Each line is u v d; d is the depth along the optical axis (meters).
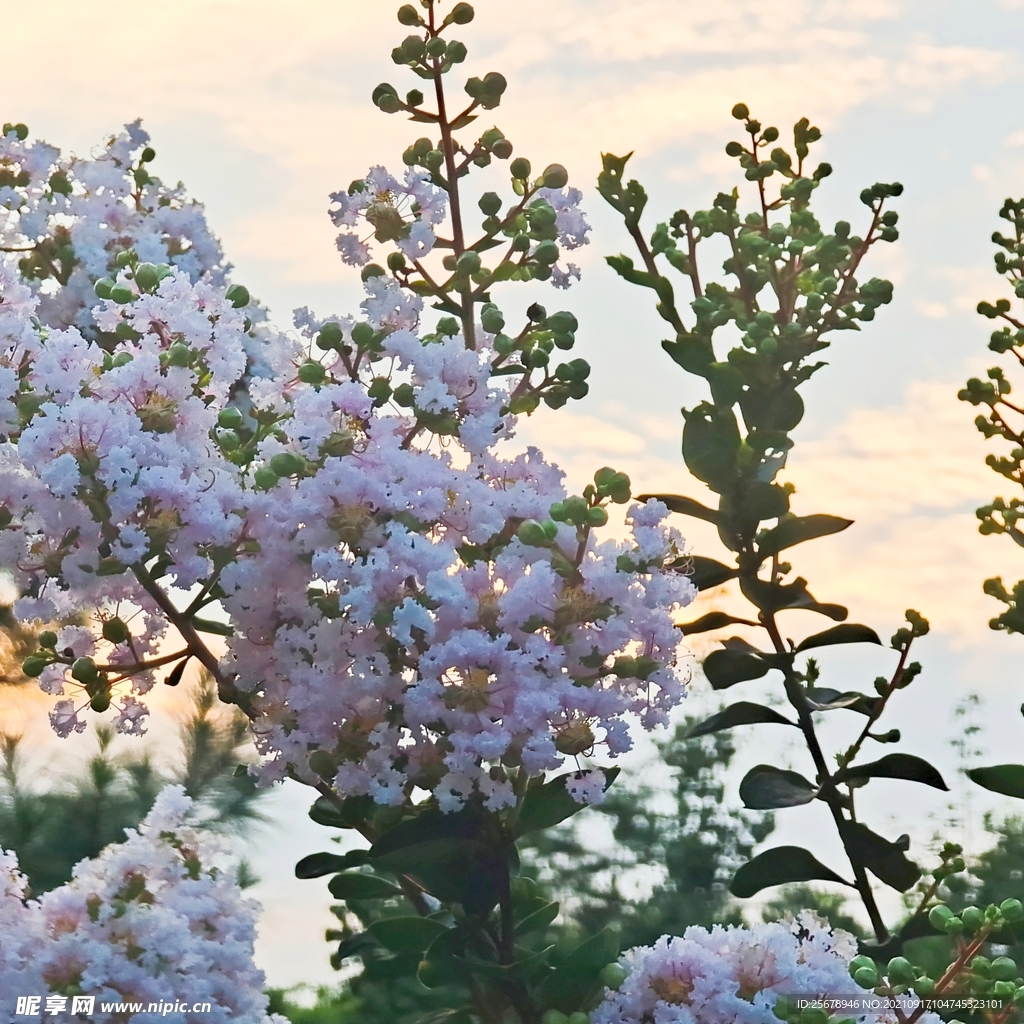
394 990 2.53
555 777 2.38
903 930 2.65
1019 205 3.11
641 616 2.32
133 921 2.06
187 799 2.24
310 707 2.32
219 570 2.36
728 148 3.10
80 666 2.35
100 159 3.32
